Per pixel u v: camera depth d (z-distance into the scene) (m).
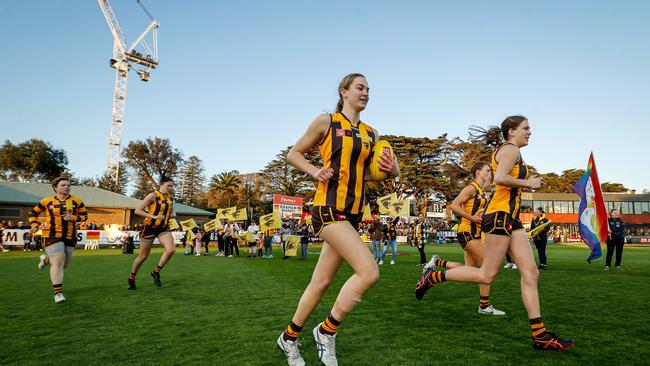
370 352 3.34
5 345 3.62
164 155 68.94
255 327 4.25
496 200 3.99
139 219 38.19
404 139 53.56
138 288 7.29
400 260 15.41
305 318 2.97
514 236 3.88
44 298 6.17
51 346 3.59
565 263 14.03
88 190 37.88
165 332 4.04
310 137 2.94
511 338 3.81
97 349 3.48
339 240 2.78
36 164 55.81
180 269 11.27
